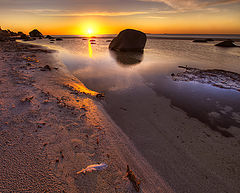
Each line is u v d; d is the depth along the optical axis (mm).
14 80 7180
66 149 3254
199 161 3396
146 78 9781
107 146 3572
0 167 2631
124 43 23406
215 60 15945
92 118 4746
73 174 2660
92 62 14352
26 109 4691
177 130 4527
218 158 3486
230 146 3873
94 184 2529
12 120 4059
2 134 3486
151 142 3957
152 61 15570
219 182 2898
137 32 23219
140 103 6258
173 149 3736
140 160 3307
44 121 4184
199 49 26141
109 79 9336
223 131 4508
